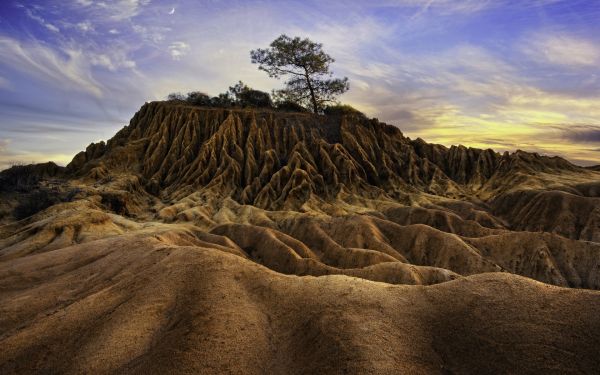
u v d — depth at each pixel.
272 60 66.06
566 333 8.60
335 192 50.62
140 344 10.53
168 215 41.12
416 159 61.91
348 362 8.74
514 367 8.20
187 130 57.88
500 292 10.52
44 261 18.06
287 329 10.88
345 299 11.41
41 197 39.31
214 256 14.90
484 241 32.94
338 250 31.72
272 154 55.38
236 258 15.04
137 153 55.81
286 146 58.97
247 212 42.59
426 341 9.52
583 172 54.69
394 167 59.28
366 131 64.25
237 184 51.91
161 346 10.16
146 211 44.22
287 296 12.31
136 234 24.70
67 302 13.63
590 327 8.57
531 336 8.77
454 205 45.88
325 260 31.78
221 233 35.38
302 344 10.06
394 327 9.95
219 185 50.00
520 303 9.88
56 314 12.33
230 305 11.82
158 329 11.19
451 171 61.97
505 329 9.20
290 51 64.38
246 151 56.34
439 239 32.72
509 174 54.12
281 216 41.53
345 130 62.06
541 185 47.56
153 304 12.28
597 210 37.62
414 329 9.91
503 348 8.73
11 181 43.44
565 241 30.97
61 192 41.28
